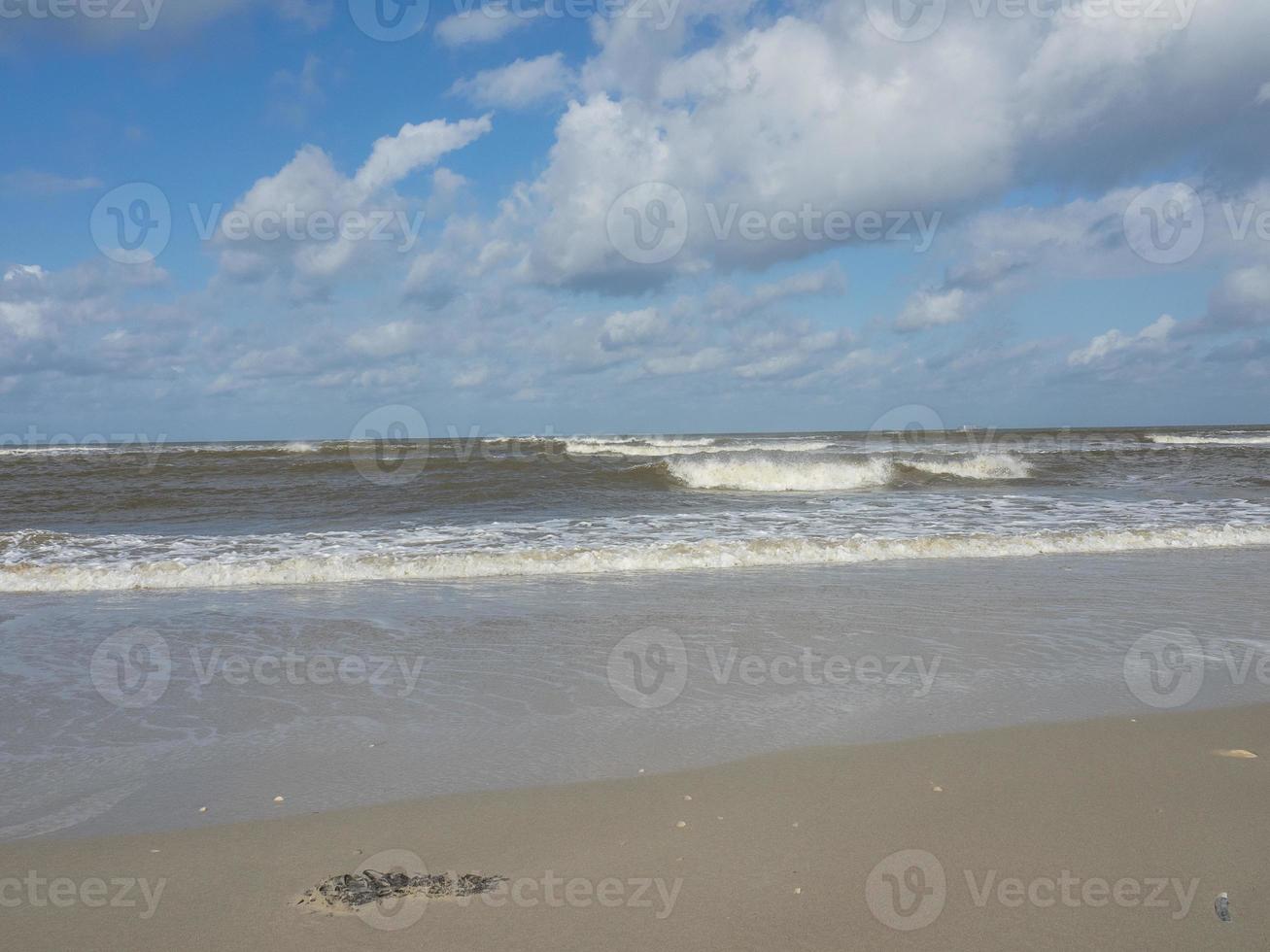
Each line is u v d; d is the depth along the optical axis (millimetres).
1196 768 3613
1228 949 2312
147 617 6781
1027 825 3088
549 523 12555
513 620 6570
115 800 3385
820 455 26516
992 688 4809
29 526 13352
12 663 5461
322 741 4059
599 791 3439
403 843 2980
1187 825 3074
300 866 2822
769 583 8023
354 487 18812
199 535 11633
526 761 3789
